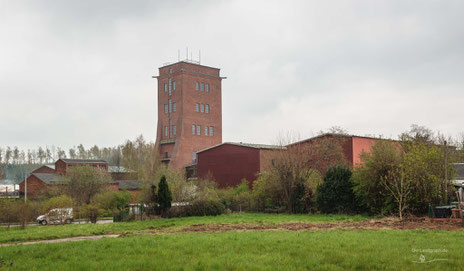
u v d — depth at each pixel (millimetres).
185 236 17938
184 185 39125
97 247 15172
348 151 50406
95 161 82938
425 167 28344
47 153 168750
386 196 29578
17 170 159250
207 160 66062
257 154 59906
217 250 13922
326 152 44531
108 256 13203
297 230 20625
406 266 11273
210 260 12156
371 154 33719
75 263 12164
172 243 15516
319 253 13125
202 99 94438
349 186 33250
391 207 29250
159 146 93750
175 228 24141
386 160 29969
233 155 62906
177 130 90625
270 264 11719
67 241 18266
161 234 20000
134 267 11570
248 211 41750
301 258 12477
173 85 93125
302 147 40281
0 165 143000
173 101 92688
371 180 30453
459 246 13844
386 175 29562
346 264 11594
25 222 29984
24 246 16156
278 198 39594
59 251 14391
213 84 96875
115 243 15992
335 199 33594
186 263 11953
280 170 37469
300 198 36844
